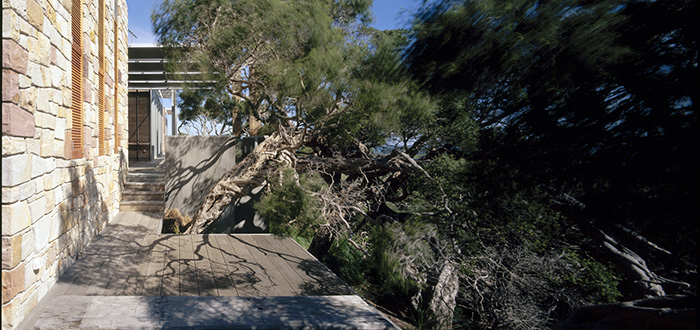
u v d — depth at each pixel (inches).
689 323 75.9
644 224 86.5
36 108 132.3
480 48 96.7
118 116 314.7
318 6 246.4
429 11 106.8
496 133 104.9
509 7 94.3
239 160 353.7
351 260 349.4
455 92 107.9
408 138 314.7
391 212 345.4
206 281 181.2
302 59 231.6
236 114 414.3
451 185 236.7
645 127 73.4
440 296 231.1
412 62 110.8
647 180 76.5
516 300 219.8
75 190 188.2
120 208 320.2
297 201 223.3
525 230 216.5
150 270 190.5
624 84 77.4
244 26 235.5
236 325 133.9
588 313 93.7
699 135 67.0
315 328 138.1
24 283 124.2
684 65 71.4
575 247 221.9
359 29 299.4
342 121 264.8
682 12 71.9
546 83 86.3
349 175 365.1
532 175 100.3
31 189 128.6
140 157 573.0
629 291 217.0
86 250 211.8
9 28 109.4
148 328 127.2
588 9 83.9
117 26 310.7
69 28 170.1
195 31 254.1
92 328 123.6
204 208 310.8
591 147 82.3
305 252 245.9
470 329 240.7
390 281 205.9
